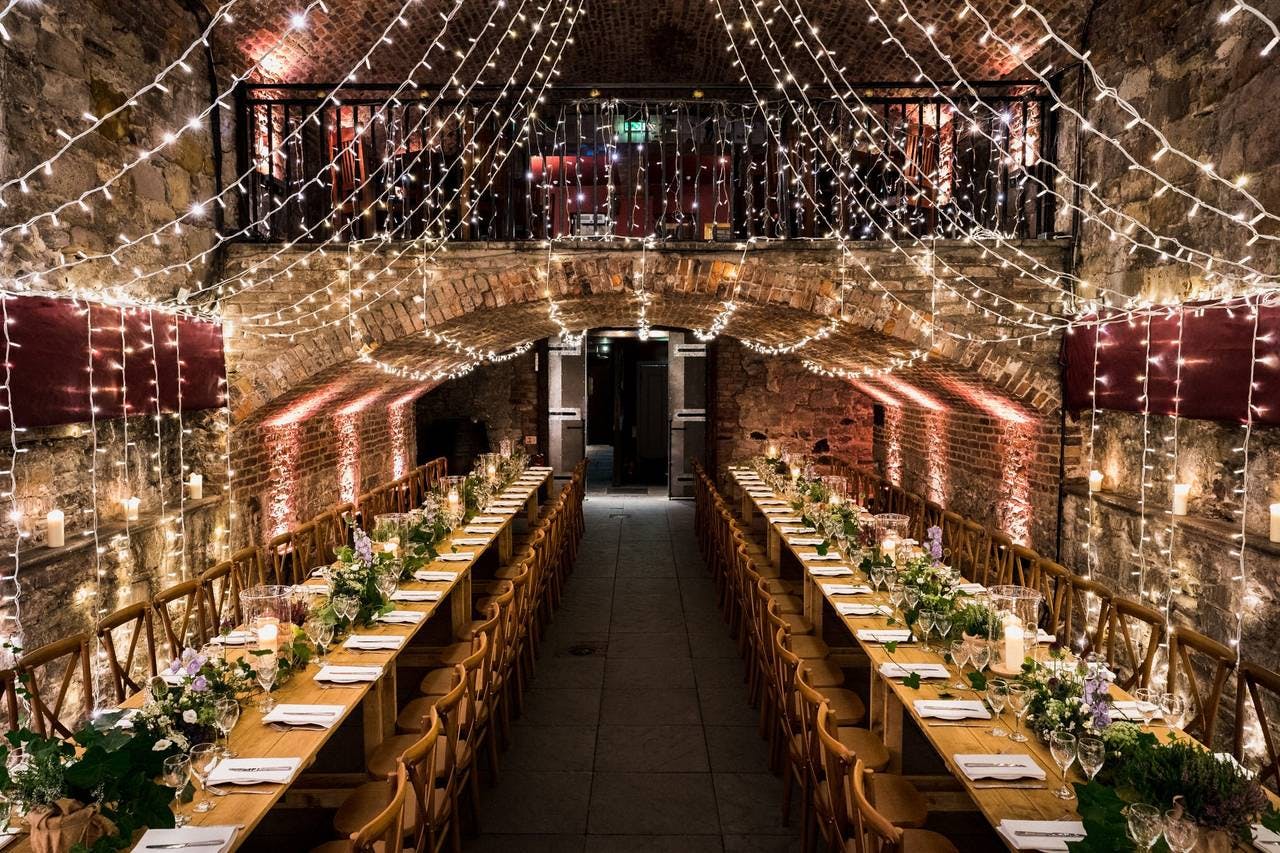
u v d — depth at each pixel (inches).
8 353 174.1
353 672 153.5
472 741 158.4
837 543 264.4
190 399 254.5
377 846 125.4
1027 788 115.0
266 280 284.8
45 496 199.8
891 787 143.9
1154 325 223.6
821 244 284.8
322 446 371.9
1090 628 261.7
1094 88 267.9
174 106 261.3
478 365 557.0
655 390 655.1
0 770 89.8
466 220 306.2
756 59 390.6
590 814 170.4
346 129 386.3
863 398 538.0
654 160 423.8
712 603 329.7
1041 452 293.0
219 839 100.0
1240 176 196.4
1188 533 213.0
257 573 243.9
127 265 233.9
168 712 117.9
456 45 365.1
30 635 182.2
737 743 203.8
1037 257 282.8
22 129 191.5
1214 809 92.2
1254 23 191.2
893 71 367.2
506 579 297.3
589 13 358.6
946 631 163.6
